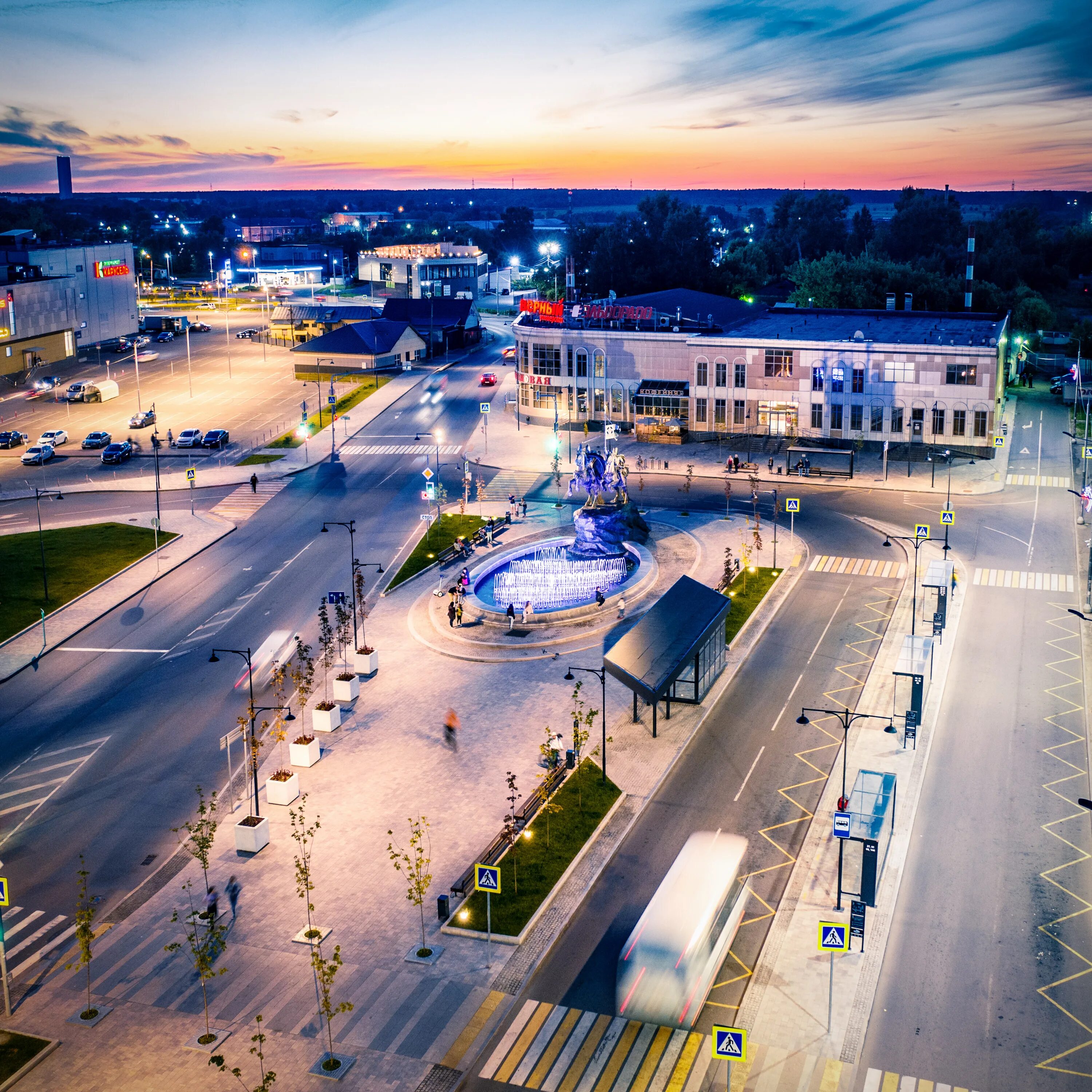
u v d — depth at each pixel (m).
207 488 119.69
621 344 138.25
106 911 50.78
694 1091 39.09
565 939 47.84
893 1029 41.97
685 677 69.88
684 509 110.81
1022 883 50.81
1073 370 152.62
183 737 66.81
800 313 162.38
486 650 78.88
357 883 52.19
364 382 176.88
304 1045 41.88
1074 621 81.56
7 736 67.25
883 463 122.12
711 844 51.62
